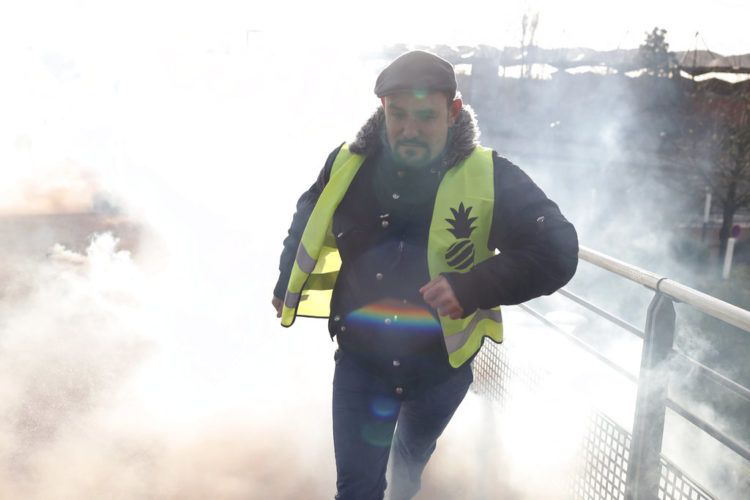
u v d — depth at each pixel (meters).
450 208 1.85
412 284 1.95
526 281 1.73
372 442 2.09
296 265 2.05
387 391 2.07
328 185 1.97
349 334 2.05
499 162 1.86
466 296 1.71
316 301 2.25
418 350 2.00
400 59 1.77
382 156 1.93
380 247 1.95
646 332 2.22
